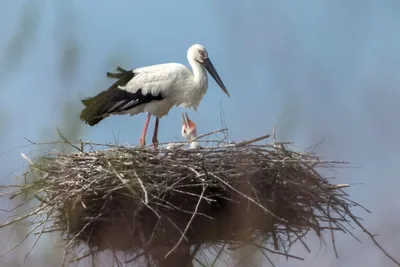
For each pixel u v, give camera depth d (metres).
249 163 10.55
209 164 10.46
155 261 10.80
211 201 10.38
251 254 10.36
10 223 9.73
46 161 10.79
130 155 10.45
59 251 9.23
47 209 10.26
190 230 10.68
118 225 10.48
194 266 11.38
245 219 10.47
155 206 10.18
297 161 10.77
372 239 9.43
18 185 10.39
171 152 10.62
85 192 10.13
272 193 10.57
